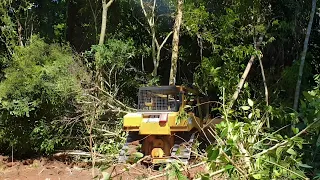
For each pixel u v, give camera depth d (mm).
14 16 12961
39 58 11000
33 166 9156
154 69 12445
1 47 12523
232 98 9297
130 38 12859
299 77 9320
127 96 12141
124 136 9789
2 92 10234
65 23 15438
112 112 10578
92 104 10008
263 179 4062
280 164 4133
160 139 8312
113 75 12219
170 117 8219
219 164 4176
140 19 13695
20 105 10156
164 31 13438
